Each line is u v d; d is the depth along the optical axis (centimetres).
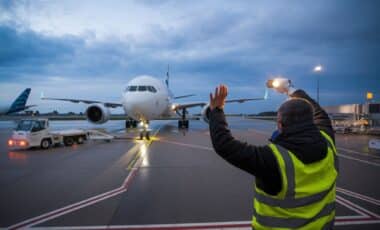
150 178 721
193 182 682
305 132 174
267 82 283
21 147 1312
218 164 901
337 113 2472
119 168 845
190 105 2355
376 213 488
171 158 1012
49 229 423
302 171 165
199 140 1603
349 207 516
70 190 618
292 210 168
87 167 861
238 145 173
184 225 436
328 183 175
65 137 1380
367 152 1166
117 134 1980
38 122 1271
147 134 1662
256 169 167
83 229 423
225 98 195
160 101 1784
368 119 2052
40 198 563
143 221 451
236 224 439
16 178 725
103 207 513
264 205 179
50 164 911
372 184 671
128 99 1650
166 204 527
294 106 180
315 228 169
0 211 493
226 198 561
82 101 2311
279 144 179
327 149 177
